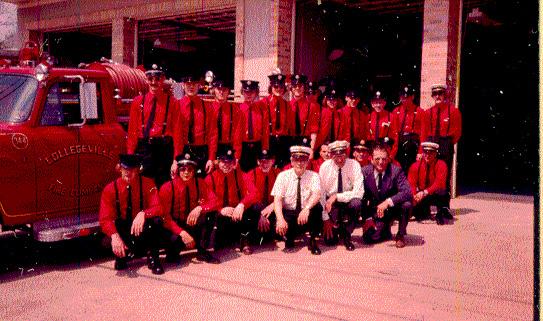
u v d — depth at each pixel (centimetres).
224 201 557
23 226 493
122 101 576
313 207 551
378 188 601
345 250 566
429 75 884
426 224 716
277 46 999
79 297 394
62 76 486
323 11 1092
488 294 414
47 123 477
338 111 766
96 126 516
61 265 486
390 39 1255
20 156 450
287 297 401
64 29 1450
